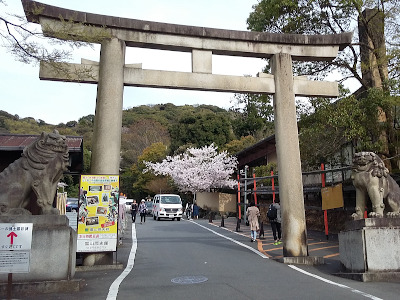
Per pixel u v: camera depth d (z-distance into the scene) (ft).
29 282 20.34
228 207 101.60
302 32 47.70
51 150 22.62
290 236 32.22
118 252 38.29
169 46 32.71
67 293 20.25
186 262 31.89
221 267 29.22
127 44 32.17
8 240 16.60
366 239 24.40
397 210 26.61
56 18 28.84
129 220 89.30
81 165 40.01
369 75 47.19
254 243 46.09
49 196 22.39
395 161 44.83
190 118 136.56
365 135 41.50
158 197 98.73
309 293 20.06
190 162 110.22
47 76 28.43
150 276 25.53
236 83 33.63
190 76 32.50
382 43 46.29
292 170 33.24
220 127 131.64
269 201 75.66
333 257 35.22
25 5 27.68
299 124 46.42
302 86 35.40
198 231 61.87
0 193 21.16
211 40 33.58
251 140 120.78
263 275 25.81
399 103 37.86
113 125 29.91
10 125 139.95
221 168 103.71
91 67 30.32
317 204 58.80
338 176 56.95
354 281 23.71
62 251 21.52
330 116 41.34
